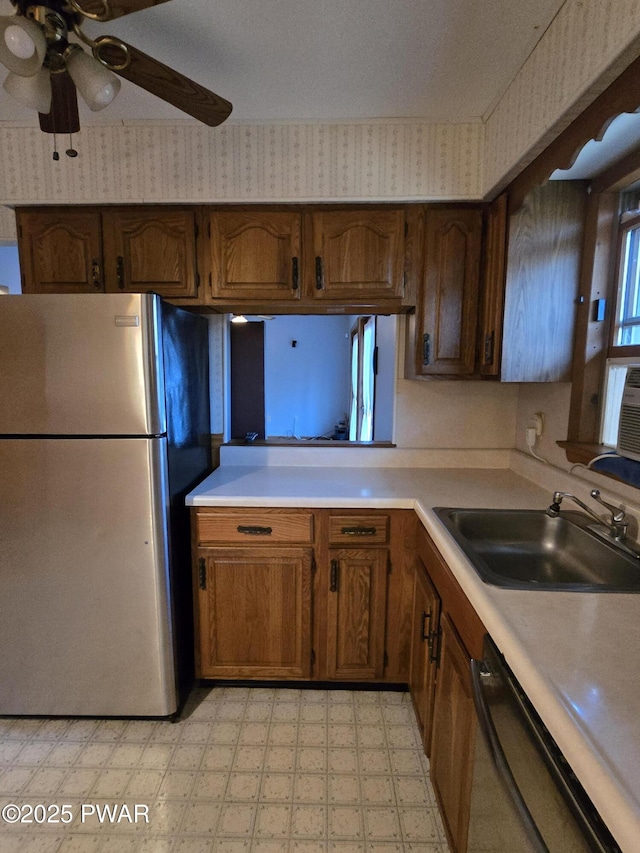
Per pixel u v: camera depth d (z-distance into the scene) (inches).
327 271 74.4
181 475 69.7
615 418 62.3
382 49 55.2
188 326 73.5
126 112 70.2
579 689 27.2
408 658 72.8
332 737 66.4
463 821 43.6
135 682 66.9
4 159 75.1
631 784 20.8
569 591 39.4
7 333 59.2
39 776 60.2
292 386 227.3
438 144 71.9
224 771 60.9
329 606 71.6
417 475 82.4
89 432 61.0
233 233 74.4
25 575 64.5
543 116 52.0
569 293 65.4
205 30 51.9
